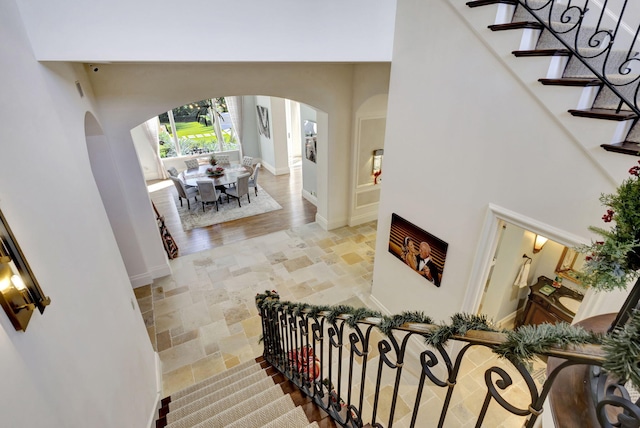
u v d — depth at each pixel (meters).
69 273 1.68
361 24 2.89
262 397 2.48
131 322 2.74
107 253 2.51
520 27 2.03
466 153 2.60
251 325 4.30
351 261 5.66
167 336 4.14
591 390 0.90
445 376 3.39
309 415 2.10
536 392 0.74
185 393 3.24
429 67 2.74
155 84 4.12
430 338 1.01
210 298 4.79
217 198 8.09
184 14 2.29
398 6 2.90
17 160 1.38
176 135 10.05
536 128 2.08
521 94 2.12
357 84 5.38
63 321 1.48
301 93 5.13
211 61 2.48
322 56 2.84
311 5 2.66
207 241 6.39
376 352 3.81
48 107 1.94
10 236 1.12
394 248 3.69
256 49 2.58
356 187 6.47
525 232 3.61
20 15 1.83
